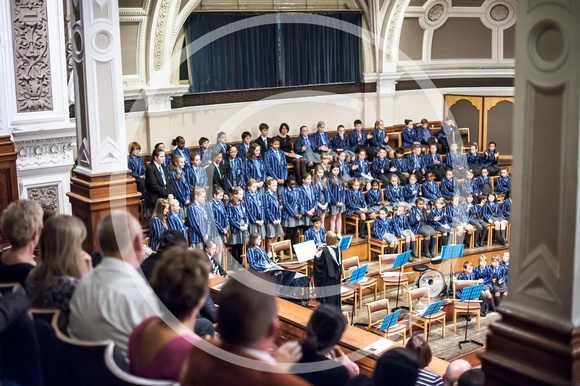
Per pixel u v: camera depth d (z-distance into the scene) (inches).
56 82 306.0
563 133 84.0
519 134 90.0
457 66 659.4
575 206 83.7
